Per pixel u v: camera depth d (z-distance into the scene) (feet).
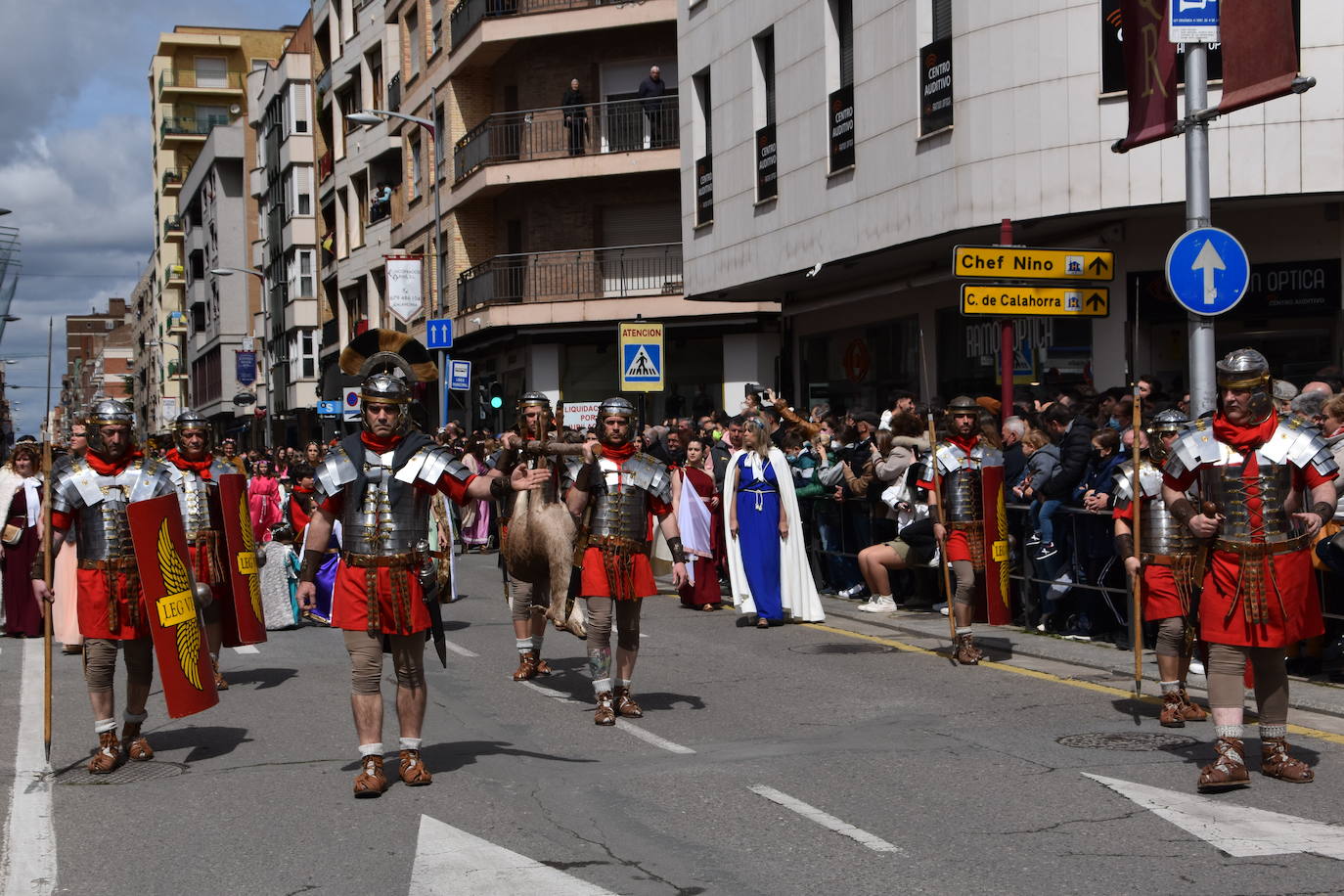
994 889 18.34
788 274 80.59
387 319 153.07
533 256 115.55
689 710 32.07
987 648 40.78
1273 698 24.18
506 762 26.73
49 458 26.58
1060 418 43.78
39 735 30.68
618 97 115.75
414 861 20.16
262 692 35.91
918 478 38.96
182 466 35.06
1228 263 35.27
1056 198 59.31
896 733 28.86
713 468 55.72
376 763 24.36
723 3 87.61
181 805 23.99
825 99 75.61
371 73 156.76
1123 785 23.76
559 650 42.11
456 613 51.88
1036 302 48.29
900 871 19.24
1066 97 58.85
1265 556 23.59
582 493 30.66
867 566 49.26
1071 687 34.04
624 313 110.52
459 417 141.18
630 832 21.47
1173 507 24.49
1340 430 32.96
